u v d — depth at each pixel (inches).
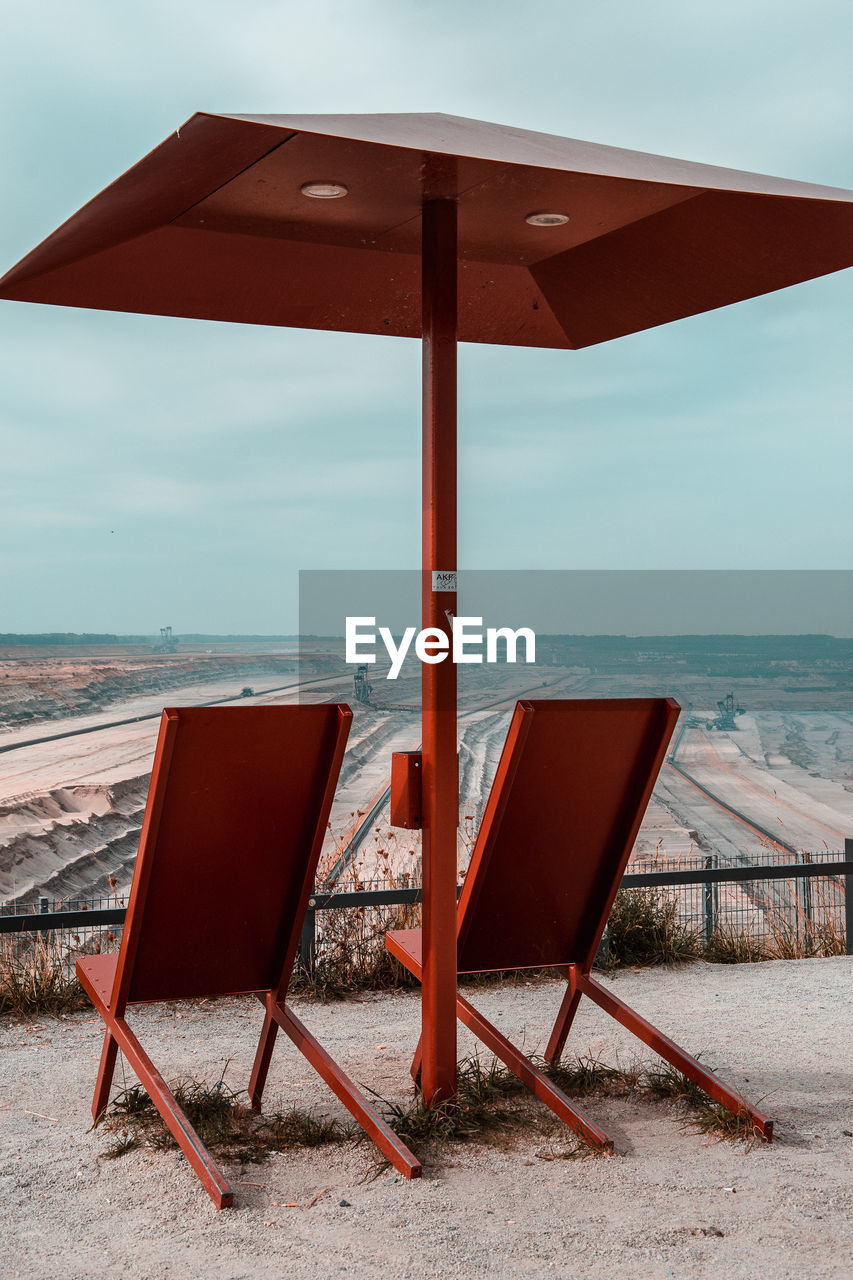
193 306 184.2
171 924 140.2
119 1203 121.3
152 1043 190.2
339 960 233.3
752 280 174.6
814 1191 122.3
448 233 140.7
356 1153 134.8
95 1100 147.9
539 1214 116.9
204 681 5418.3
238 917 143.6
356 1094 134.0
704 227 157.9
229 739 131.6
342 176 129.0
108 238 147.2
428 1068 144.5
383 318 196.2
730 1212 117.1
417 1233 112.3
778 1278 102.3
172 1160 132.8
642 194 136.1
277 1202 121.0
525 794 147.6
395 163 123.3
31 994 214.1
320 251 165.3
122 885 1365.7
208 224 150.0
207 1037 194.1
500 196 138.3
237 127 105.3
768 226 152.9
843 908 280.8
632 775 152.6
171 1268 105.5
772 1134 139.0
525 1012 210.1
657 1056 177.2
